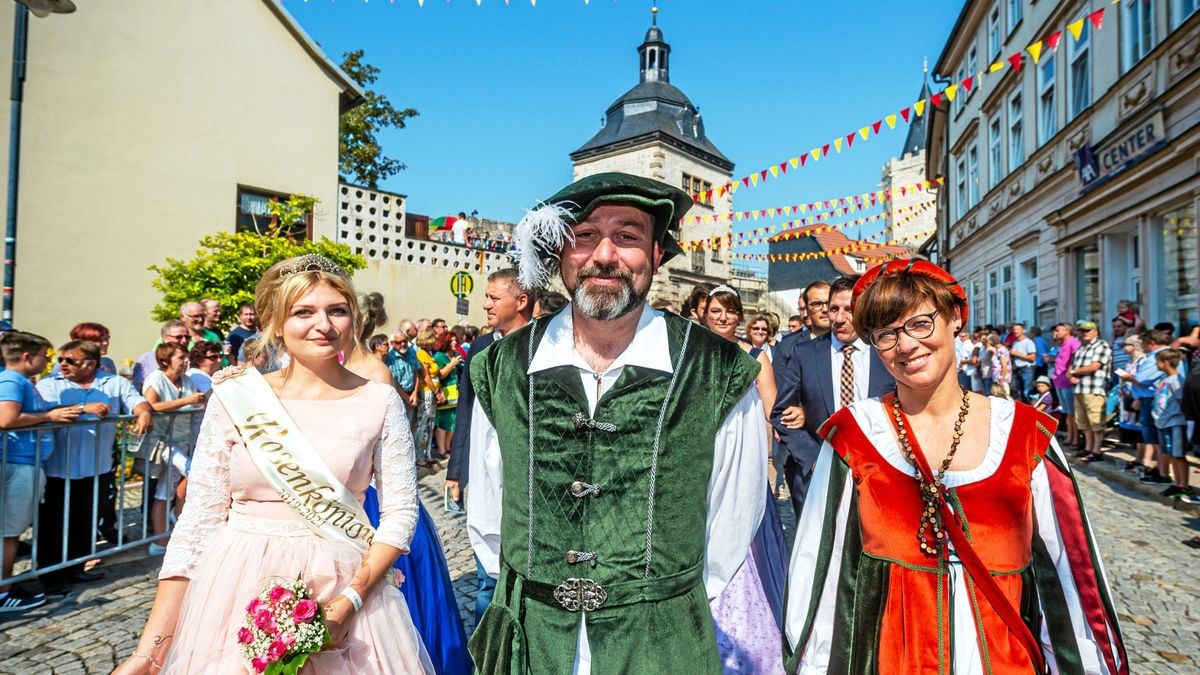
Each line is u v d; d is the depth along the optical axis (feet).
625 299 5.16
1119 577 13.85
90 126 30.27
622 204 5.23
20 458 12.14
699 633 5.04
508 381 5.56
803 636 5.50
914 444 5.20
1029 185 39.63
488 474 5.92
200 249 33.32
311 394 6.13
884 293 5.16
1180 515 18.31
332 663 5.33
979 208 50.90
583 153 99.60
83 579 13.47
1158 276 26.48
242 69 34.96
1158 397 20.07
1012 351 31.76
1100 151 29.68
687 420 5.20
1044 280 37.65
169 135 32.53
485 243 49.16
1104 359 25.04
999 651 4.81
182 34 33.01
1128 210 28.02
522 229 5.29
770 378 10.85
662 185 5.29
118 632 11.11
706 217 98.68
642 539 5.02
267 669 4.95
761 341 17.25
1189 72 23.39
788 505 18.72
